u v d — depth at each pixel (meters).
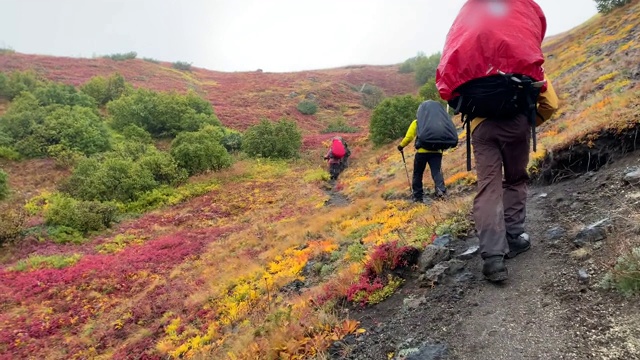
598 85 11.34
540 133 9.44
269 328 3.93
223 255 10.70
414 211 7.07
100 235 14.95
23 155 21.92
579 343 2.40
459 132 17.27
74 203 16.12
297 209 14.62
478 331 2.79
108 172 18.81
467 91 2.98
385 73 65.38
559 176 5.66
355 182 17.06
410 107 25.08
